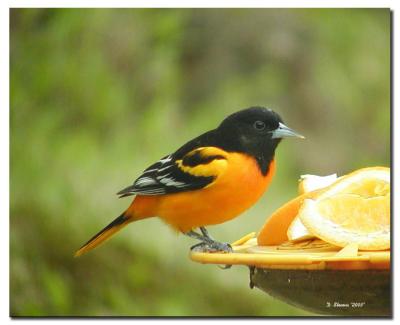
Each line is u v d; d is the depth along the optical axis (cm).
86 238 1152
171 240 1167
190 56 1397
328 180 705
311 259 542
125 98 1269
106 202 1170
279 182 1230
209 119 1295
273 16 1425
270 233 650
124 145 1214
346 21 1403
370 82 1391
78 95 1236
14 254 1116
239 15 1427
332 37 1406
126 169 1193
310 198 627
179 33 1374
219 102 1339
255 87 1380
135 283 1154
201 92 1377
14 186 1143
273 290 616
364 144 1375
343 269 565
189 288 1162
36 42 1233
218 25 1431
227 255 568
